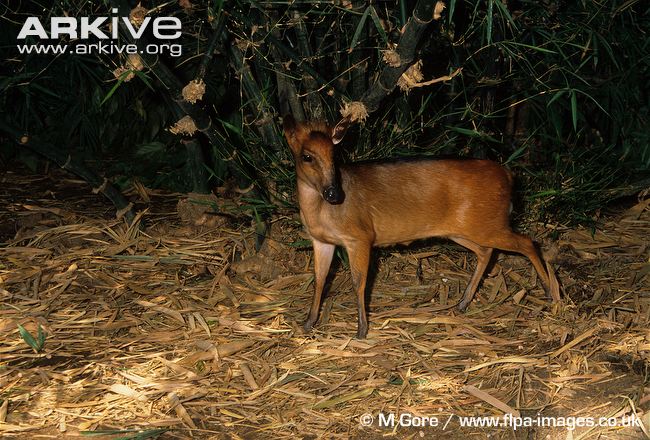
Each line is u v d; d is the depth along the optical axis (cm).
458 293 492
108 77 591
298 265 505
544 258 511
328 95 506
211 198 535
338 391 439
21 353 456
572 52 531
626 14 546
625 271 506
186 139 522
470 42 514
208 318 475
